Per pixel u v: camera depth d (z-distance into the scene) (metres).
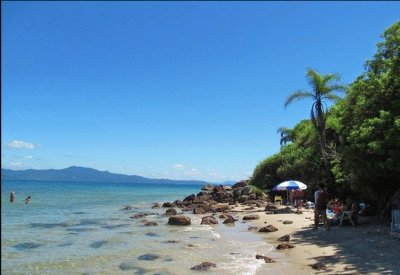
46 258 15.79
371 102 18.88
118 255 16.23
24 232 23.48
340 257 13.87
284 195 45.91
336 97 32.31
